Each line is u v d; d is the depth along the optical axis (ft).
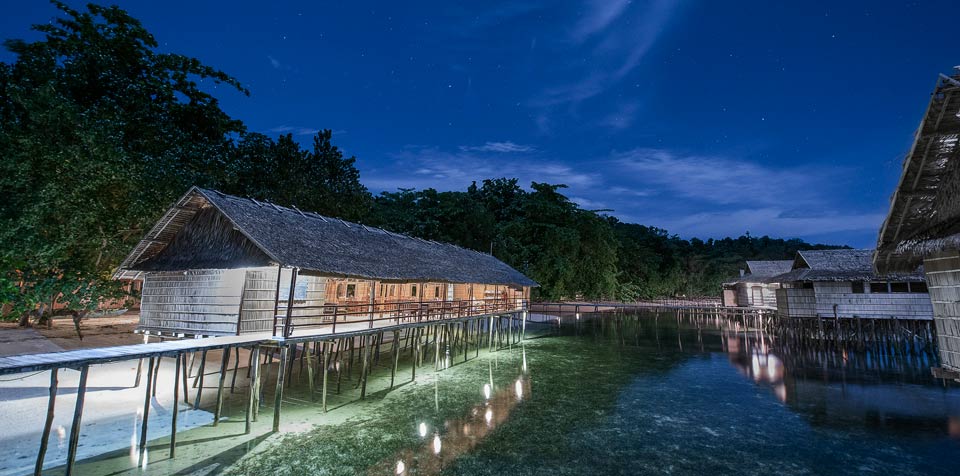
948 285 22.84
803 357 76.23
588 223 178.40
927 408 46.75
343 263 48.47
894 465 33.19
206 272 46.42
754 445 36.76
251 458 32.12
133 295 65.36
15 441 31.96
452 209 146.41
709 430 40.19
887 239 26.43
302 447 34.45
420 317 60.54
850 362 71.46
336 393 50.37
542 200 172.86
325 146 115.03
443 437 37.45
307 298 53.67
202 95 81.87
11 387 41.60
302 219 57.16
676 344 93.45
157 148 69.62
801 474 31.68
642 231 276.21
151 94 74.79
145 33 72.18
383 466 31.65
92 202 56.18
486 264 97.96
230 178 76.28
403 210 152.97
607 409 46.11
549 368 67.05
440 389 53.16
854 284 80.69
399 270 57.36
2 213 47.65
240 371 55.88
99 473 28.48
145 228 62.08
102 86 67.05
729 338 102.89
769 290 122.52
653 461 33.53
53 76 59.72
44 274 55.11
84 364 25.75
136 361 55.36
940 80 18.93
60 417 36.76
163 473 29.04
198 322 45.75
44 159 52.19
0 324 61.00
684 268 263.70
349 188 112.98
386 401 47.60
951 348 22.56
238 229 43.98
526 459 33.47
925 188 23.02
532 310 165.58
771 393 53.06
